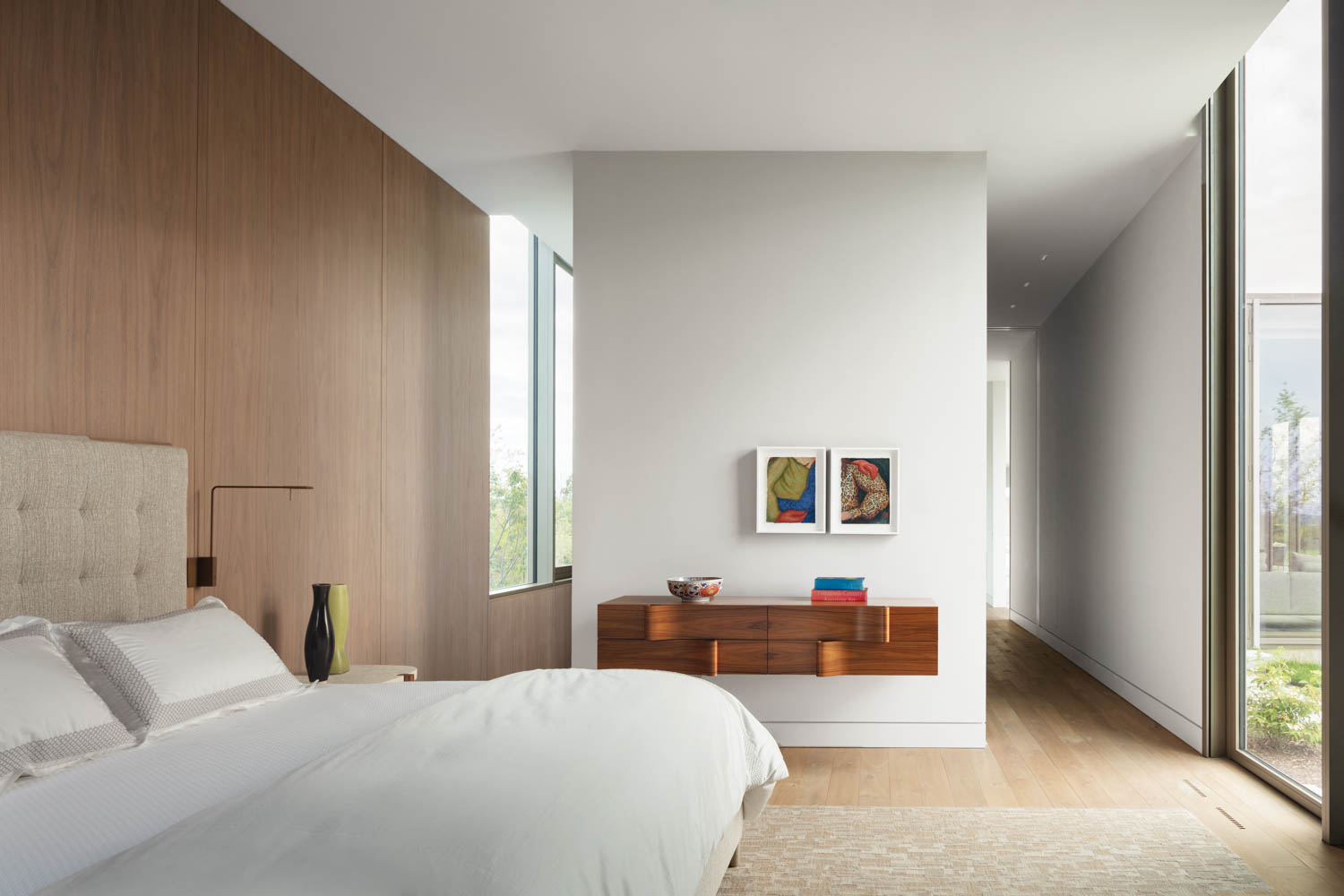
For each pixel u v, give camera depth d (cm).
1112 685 534
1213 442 394
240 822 139
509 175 464
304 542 353
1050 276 610
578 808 156
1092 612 580
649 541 427
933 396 421
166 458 276
